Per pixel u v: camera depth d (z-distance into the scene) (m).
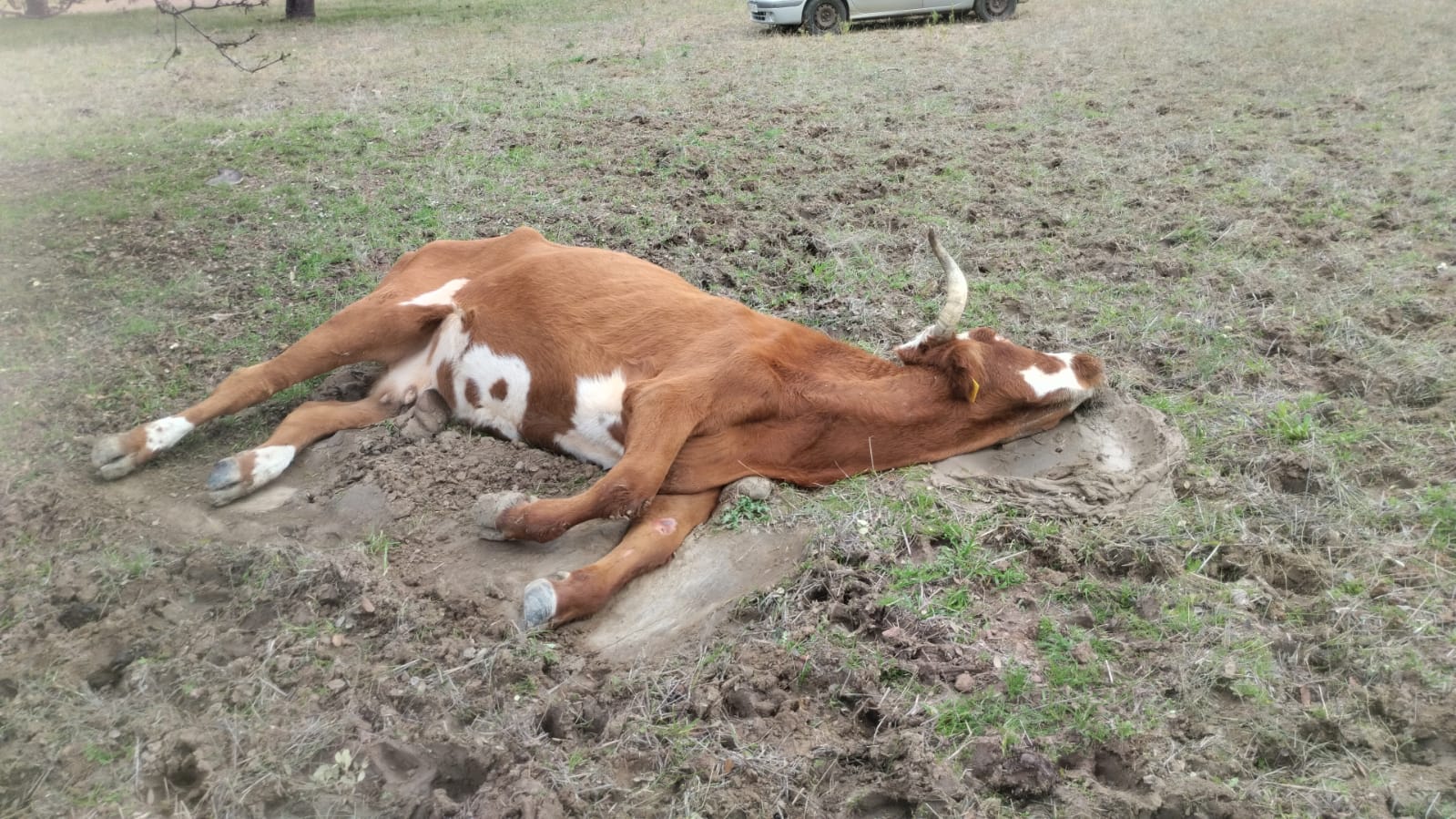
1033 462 4.80
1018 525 4.17
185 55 15.95
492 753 3.19
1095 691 3.32
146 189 8.69
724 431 4.43
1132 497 4.38
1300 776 2.99
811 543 4.09
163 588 4.02
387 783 3.18
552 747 3.24
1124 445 4.82
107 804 3.05
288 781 3.14
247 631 3.82
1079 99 10.61
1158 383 5.33
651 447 4.18
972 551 4.02
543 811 2.96
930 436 4.70
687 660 3.63
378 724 3.35
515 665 3.58
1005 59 12.90
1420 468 4.34
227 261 7.13
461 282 5.32
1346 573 3.79
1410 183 7.63
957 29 15.73
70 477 4.75
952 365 4.62
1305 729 3.14
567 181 8.40
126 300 6.57
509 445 4.93
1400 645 3.39
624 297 4.86
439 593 3.97
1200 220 7.14
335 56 15.20
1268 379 5.21
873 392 4.61
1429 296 5.85
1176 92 10.80
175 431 4.84
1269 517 4.15
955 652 3.50
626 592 4.07
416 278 5.38
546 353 4.80
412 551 4.27
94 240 7.61
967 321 5.99
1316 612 3.61
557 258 5.10
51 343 6.06
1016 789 3.01
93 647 3.70
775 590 3.87
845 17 16.33
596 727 3.38
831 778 3.11
